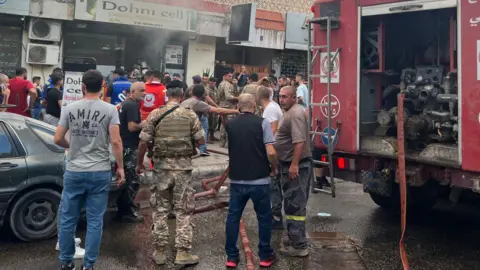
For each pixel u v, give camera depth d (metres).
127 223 6.17
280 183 5.67
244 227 5.94
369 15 5.62
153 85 7.75
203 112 7.11
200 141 4.96
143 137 4.85
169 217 6.33
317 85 6.20
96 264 4.77
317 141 6.20
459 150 4.91
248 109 4.79
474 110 4.79
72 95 6.64
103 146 4.32
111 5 13.81
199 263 4.88
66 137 4.51
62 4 13.27
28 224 5.33
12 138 5.32
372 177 5.96
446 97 5.38
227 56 17.98
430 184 6.25
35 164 5.30
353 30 5.79
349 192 8.25
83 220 6.04
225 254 5.16
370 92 6.23
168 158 4.84
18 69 8.77
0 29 13.06
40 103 11.25
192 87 7.23
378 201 6.97
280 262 4.94
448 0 4.94
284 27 16.91
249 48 18.25
